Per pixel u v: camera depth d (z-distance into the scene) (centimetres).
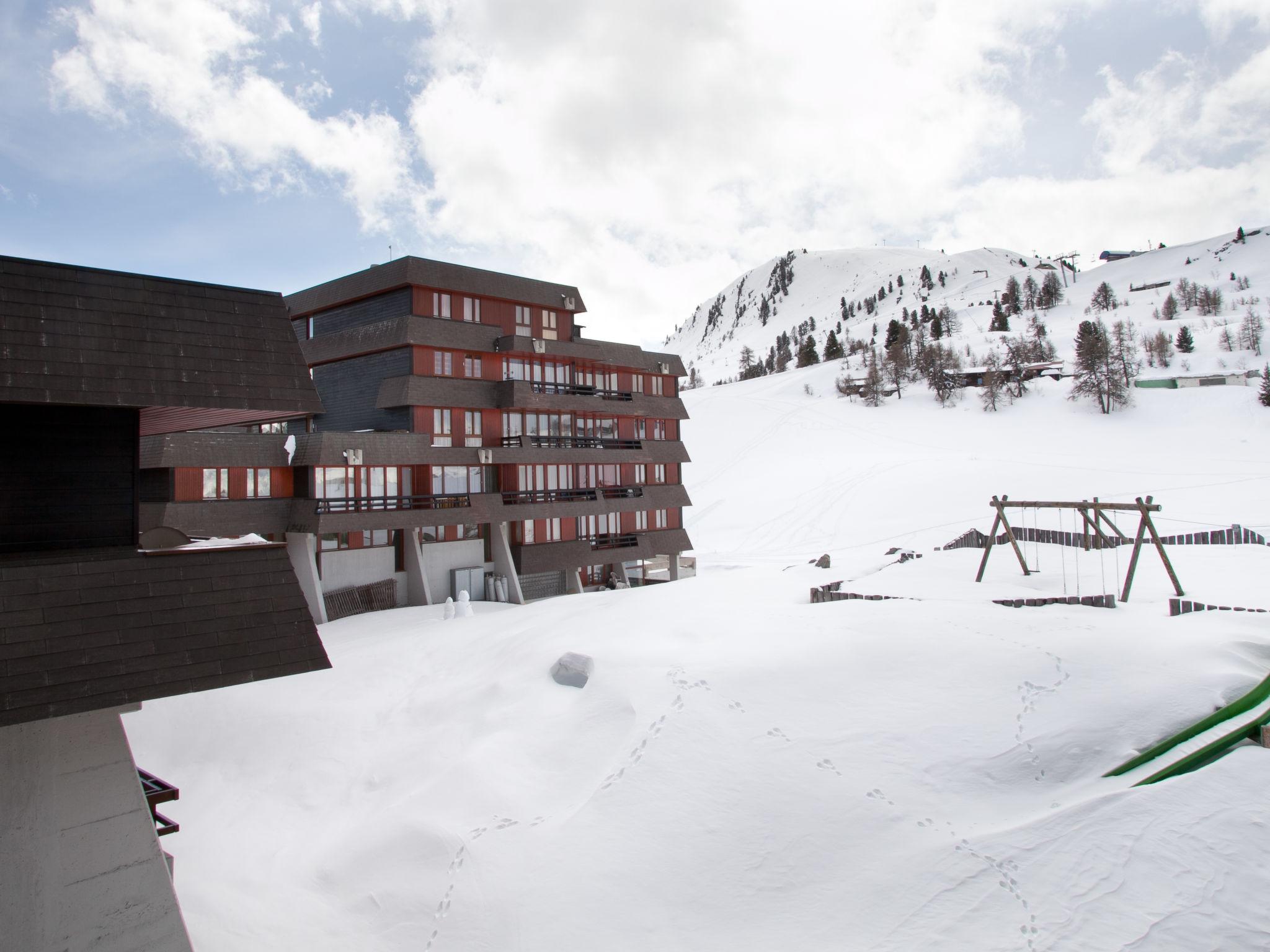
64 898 1152
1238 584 2755
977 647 2198
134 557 1101
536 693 2330
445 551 3962
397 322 3697
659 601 3100
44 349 1061
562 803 1817
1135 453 8231
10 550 1127
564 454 4300
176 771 2208
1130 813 1545
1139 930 1318
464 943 1466
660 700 2078
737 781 1784
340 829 1883
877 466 8750
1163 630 2194
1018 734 1855
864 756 1830
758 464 9838
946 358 13500
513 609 3494
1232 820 1481
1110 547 3719
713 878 1564
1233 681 1870
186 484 3064
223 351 1212
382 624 3356
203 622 1121
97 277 1134
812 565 4153
